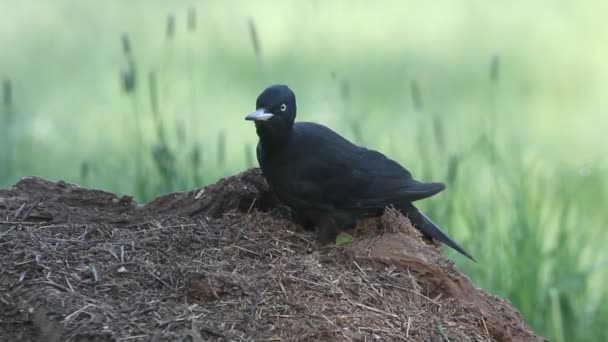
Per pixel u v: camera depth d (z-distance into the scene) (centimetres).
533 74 2148
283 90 877
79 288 735
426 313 764
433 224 946
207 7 2358
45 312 700
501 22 2412
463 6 2500
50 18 2250
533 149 1714
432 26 2355
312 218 894
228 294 737
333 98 1773
